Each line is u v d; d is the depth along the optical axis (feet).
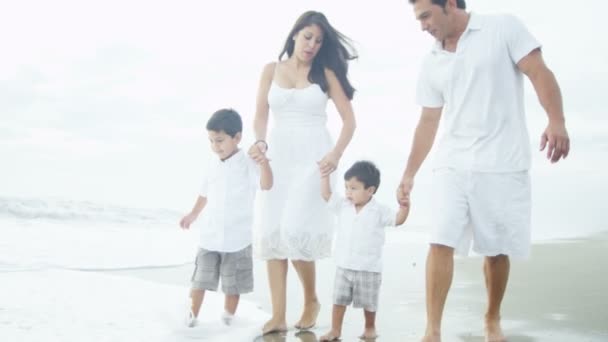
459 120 11.19
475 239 11.26
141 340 11.57
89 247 23.32
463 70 11.10
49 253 21.62
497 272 11.37
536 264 19.16
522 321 12.60
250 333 12.21
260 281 18.19
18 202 30.89
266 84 14.08
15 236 24.58
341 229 12.51
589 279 16.84
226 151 13.52
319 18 13.52
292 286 17.37
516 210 11.03
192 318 12.52
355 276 12.01
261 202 13.48
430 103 11.95
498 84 10.94
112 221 29.76
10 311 13.50
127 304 14.47
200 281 13.20
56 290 15.79
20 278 17.24
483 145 10.98
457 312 13.53
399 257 22.25
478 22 11.11
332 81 13.83
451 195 11.08
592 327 12.10
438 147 11.53
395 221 12.09
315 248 13.01
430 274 11.04
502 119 10.96
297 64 13.85
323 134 13.69
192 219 14.38
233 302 13.10
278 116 13.75
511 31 10.96
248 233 13.39
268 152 13.60
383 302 14.96
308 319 13.01
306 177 13.20
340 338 11.94
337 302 12.12
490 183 10.98
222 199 13.33
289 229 12.91
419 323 13.00
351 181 12.40
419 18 11.28
